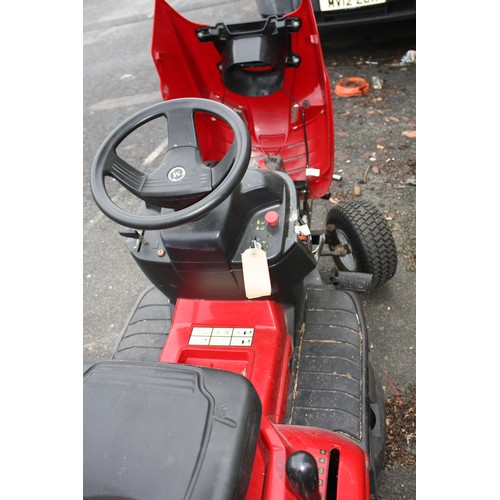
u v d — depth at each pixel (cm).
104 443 99
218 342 159
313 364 170
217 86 243
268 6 372
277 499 109
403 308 238
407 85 385
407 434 192
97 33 628
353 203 225
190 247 146
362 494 117
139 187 139
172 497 89
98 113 449
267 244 152
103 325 266
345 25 393
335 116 369
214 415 101
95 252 311
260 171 157
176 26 209
